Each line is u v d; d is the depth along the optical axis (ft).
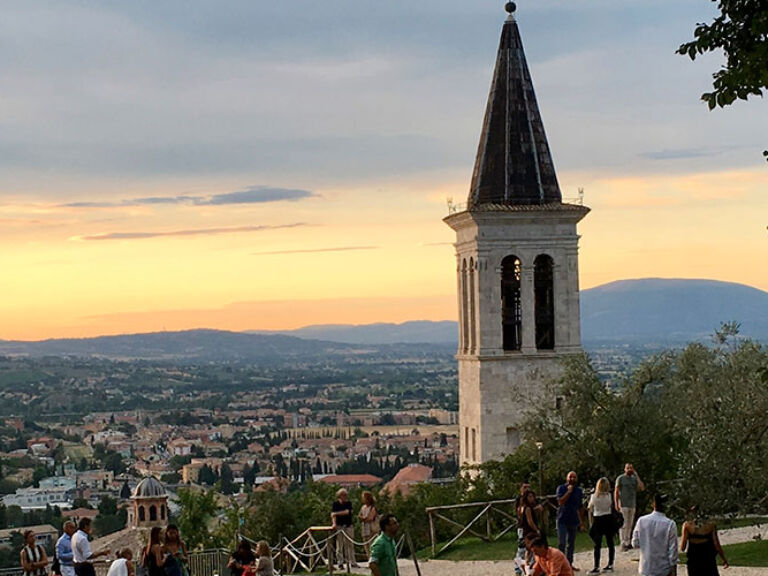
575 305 376.07
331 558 213.46
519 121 379.76
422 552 245.04
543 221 373.61
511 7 385.29
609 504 185.16
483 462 351.87
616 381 297.74
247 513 387.75
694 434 223.30
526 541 142.92
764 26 151.84
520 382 371.97
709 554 151.94
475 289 374.63
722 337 280.92
